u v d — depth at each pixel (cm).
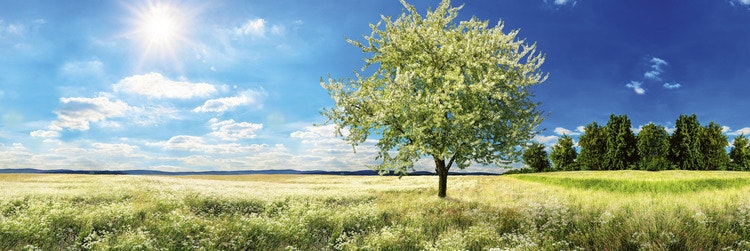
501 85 1684
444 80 1680
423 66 1764
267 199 1755
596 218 994
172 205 1477
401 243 884
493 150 1611
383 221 1179
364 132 1709
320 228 1107
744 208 961
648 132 5419
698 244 711
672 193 2030
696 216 866
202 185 3053
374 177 5403
